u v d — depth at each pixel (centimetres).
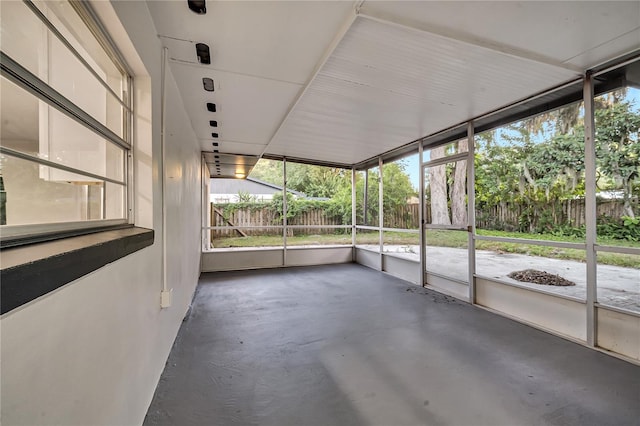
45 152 117
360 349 256
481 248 381
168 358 235
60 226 103
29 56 109
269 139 495
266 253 625
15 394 64
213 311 351
